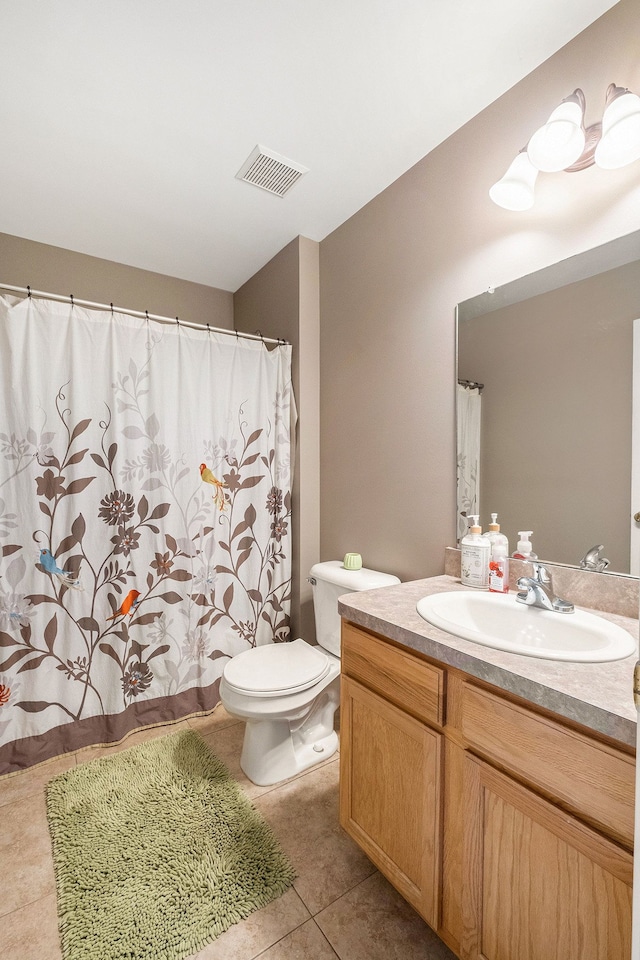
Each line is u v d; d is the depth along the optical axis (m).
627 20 1.07
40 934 1.07
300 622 2.30
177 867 1.23
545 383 1.26
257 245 2.35
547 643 1.08
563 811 0.72
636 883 0.45
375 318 1.92
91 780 1.60
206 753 1.76
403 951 1.04
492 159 1.41
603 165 1.00
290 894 1.17
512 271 1.35
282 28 1.18
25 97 1.39
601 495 1.13
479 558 1.36
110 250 2.40
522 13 1.13
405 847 1.04
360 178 1.80
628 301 1.08
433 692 0.96
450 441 1.57
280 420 2.29
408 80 1.34
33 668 1.73
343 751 1.26
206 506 2.10
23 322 1.71
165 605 2.00
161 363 1.98
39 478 1.74
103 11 1.13
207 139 1.59
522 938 0.79
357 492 2.04
